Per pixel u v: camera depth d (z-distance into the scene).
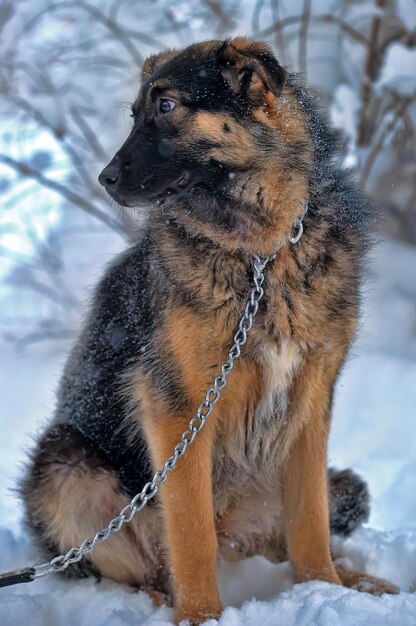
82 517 4.40
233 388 4.05
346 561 4.54
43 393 8.21
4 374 8.82
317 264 3.98
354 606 3.46
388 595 3.68
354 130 8.17
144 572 4.46
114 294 4.55
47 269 9.94
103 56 9.26
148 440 4.15
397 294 9.10
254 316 3.95
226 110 3.96
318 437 4.20
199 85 3.97
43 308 10.18
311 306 3.97
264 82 3.91
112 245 10.41
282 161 3.98
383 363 8.42
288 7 9.44
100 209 9.44
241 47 4.00
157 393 4.06
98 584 4.44
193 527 3.93
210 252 3.96
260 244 3.94
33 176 8.88
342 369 4.26
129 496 4.42
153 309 4.10
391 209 9.05
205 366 3.97
